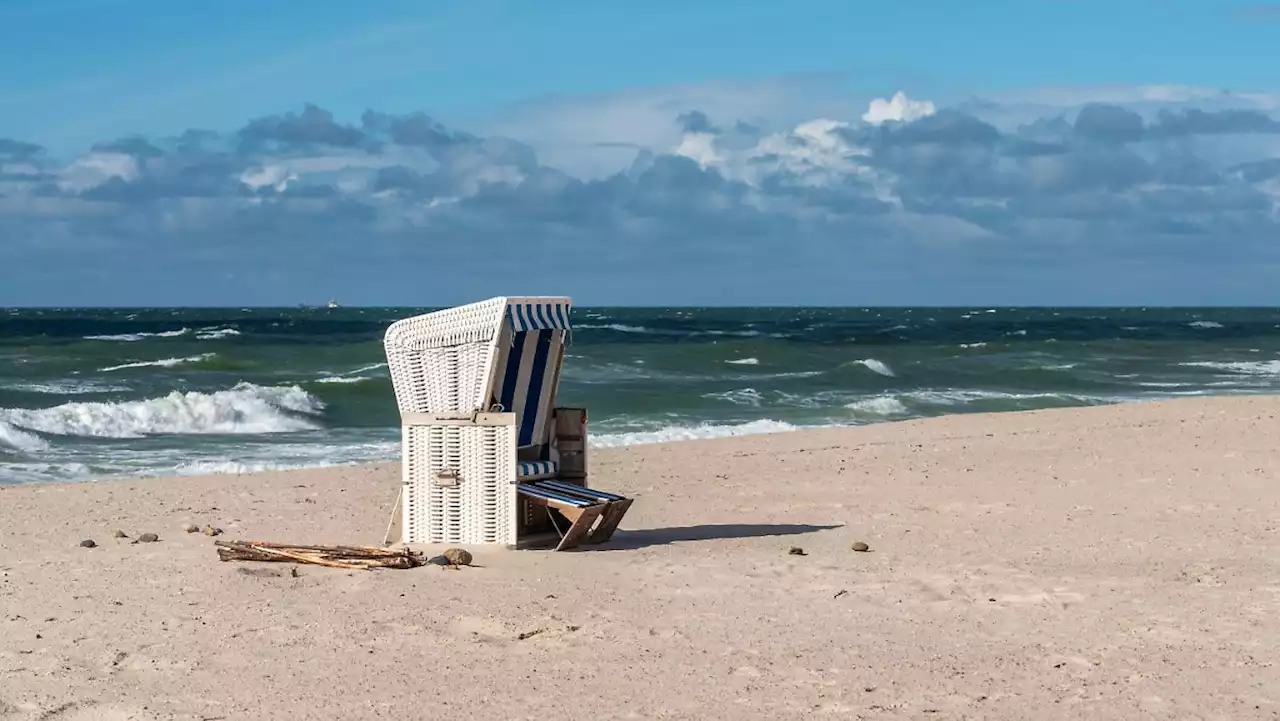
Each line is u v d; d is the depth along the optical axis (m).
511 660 6.43
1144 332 82.44
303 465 17.92
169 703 5.69
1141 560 9.12
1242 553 9.38
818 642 6.78
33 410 22.28
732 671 6.22
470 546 9.44
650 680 6.07
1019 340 67.00
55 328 78.44
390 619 7.23
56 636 6.83
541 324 9.60
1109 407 23.06
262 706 5.66
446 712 5.59
